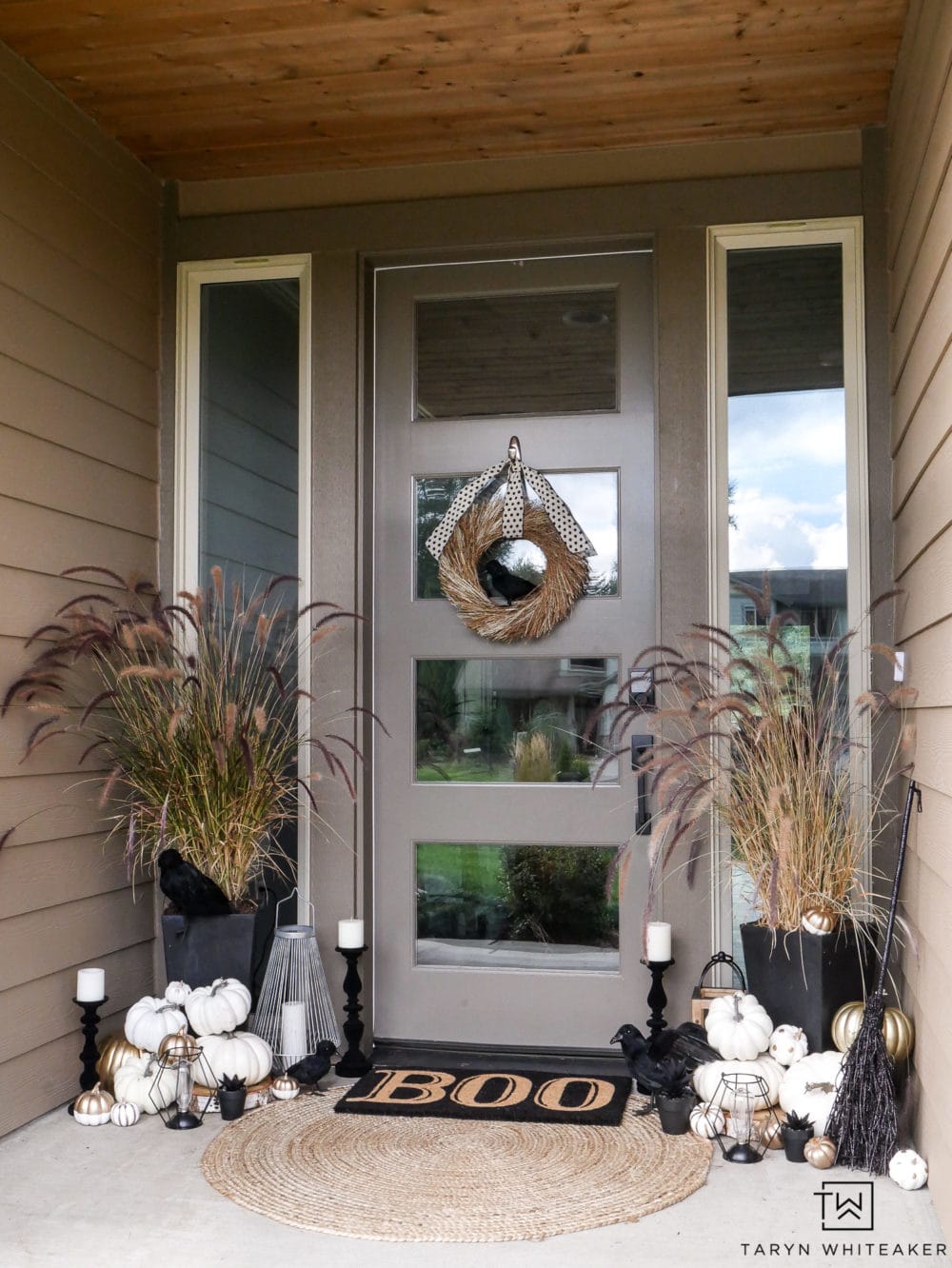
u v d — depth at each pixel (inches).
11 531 120.3
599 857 146.3
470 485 150.4
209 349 155.2
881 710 126.7
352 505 148.6
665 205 144.6
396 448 154.1
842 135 141.6
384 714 152.5
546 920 147.3
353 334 150.3
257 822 136.1
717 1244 93.9
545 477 150.9
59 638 128.3
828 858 124.3
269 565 151.8
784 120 139.4
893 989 129.3
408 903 150.3
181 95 133.3
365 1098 126.8
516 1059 144.3
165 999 135.7
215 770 135.7
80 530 134.0
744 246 143.9
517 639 149.3
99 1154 113.0
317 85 131.2
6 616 119.2
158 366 153.8
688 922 138.9
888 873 132.8
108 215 141.4
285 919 148.3
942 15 96.2
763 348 143.4
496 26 119.8
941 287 97.3
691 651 140.2
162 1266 90.6
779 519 141.6
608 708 128.0
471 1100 126.0
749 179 142.9
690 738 139.3
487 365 153.0
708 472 141.5
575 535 147.6
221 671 138.6
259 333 154.4
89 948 133.1
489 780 149.6
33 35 120.6
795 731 125.4
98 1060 129.3
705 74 129.1
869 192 140.1
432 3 116.0
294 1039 132.3
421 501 153.8
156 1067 124.1
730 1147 112.4
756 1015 119.8
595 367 150.6
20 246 122.6
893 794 133.4
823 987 120.0
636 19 118.6
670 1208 100.7
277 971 137.6
